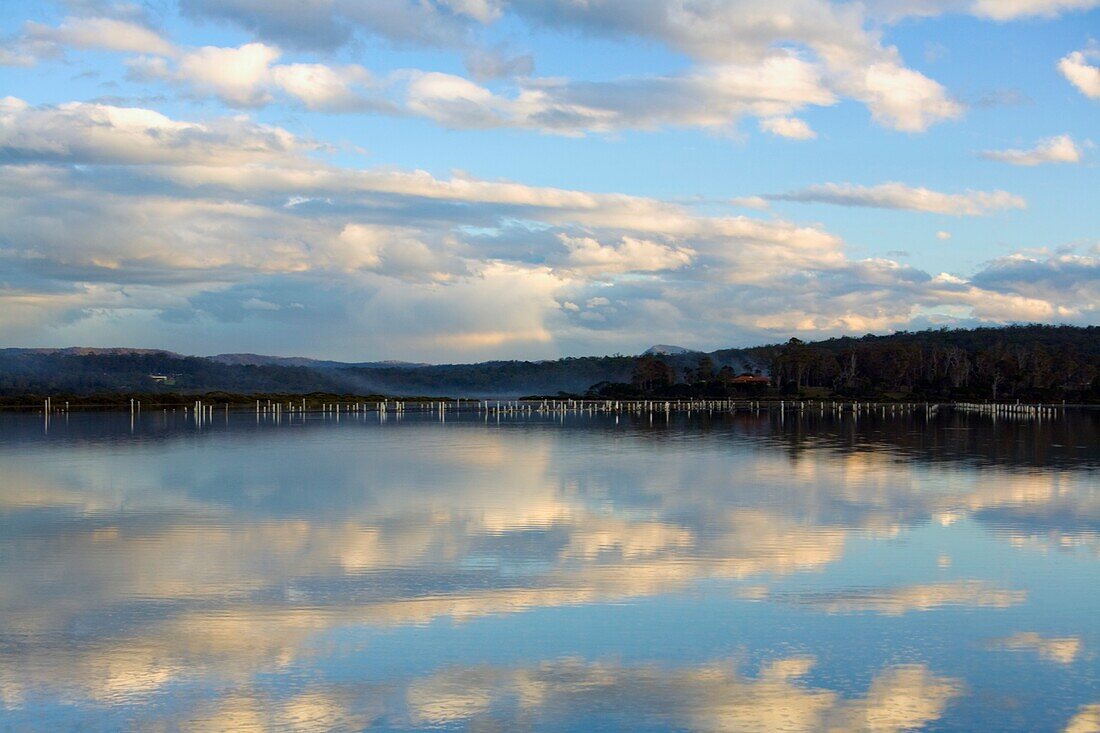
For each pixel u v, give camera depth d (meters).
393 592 21.05
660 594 20.86
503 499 35.91
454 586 21.56
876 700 14.90
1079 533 28.17
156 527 29.39
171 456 56.53
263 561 24.22
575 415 134.12
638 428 94.06
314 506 33.97
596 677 15.82
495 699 14.95
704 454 58.56
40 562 24.08
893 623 18.67
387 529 28.98
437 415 133.00
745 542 26.75
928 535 27.86
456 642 17.58
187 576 22.58
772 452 60.03
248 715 14.33
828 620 18.88
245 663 16.47
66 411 137.12
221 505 34.28
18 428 90.06
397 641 17.62
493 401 191.12
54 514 32.06
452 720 14.19
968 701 14.85
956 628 18.36
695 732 13.82
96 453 58.75
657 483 41.47
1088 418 117.56
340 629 18.34
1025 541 26.91
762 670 16.12
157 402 162.88
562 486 40.25
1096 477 43.44
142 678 15.77
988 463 51.16
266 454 58.38
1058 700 14.88
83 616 19.17
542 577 22.44
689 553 25.20
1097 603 20.14
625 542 26.80
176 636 17.89
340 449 63.00
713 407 174.00
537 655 16.86
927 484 40.72
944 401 187.88
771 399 188.50
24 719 14.20
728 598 20.53
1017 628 18.36
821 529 28.91
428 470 47.75
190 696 15.03
